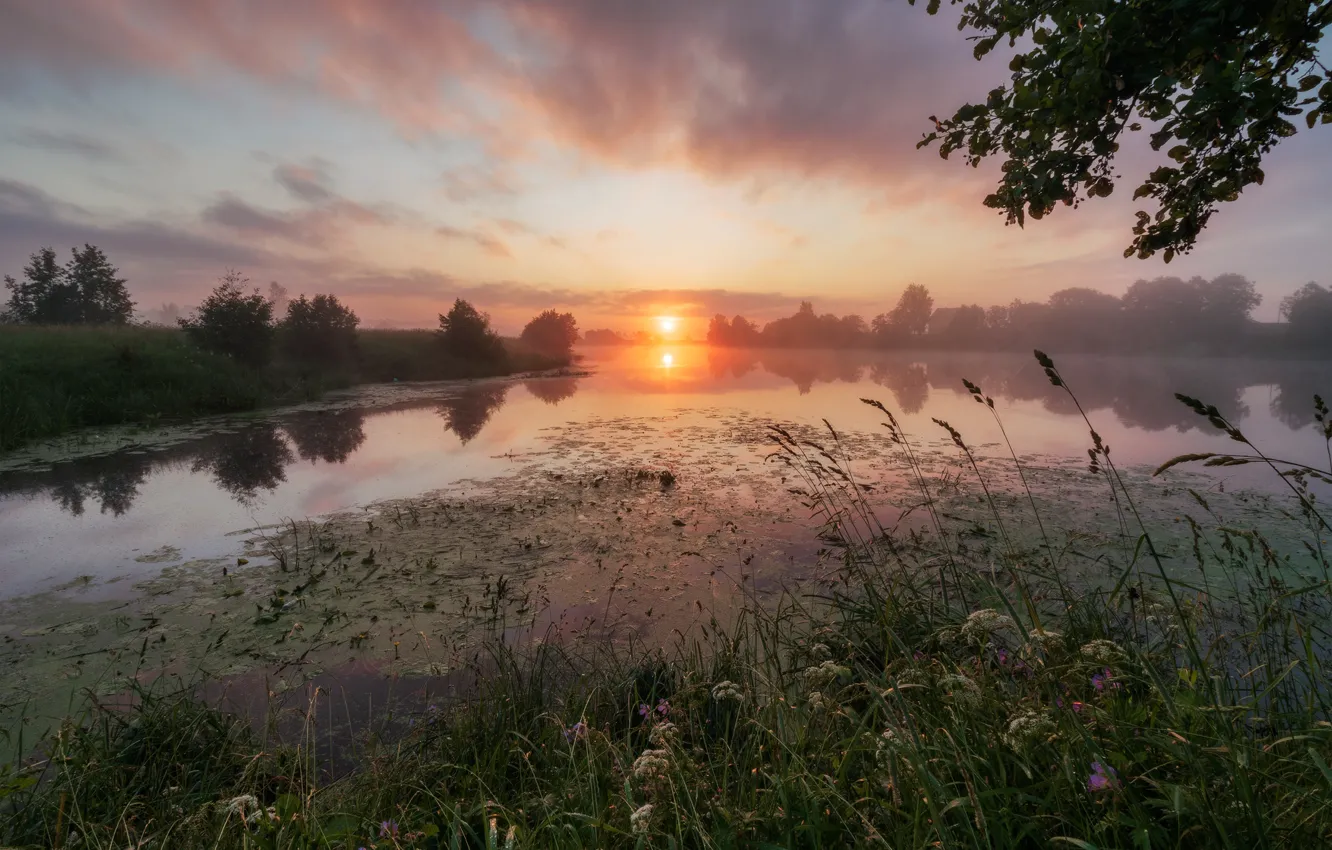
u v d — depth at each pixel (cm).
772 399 1942
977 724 174
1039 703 173
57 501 737
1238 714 158
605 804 194
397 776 238
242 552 567
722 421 1411
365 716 313
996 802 148
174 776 253
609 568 518
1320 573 422
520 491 782
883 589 354
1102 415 1527
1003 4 288
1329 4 202
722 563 526
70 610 446
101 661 374
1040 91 278
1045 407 1703
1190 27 220
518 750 244
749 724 229
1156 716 170
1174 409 1653
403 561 540
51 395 1185
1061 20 258
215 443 1097
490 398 1925
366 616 432
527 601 455
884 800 158
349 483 826
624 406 1733
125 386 1312
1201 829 125
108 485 812
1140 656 172
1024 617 318
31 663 371
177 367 1434
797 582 477
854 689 244
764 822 159
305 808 191
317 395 1792
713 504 714
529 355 3688
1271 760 153
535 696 300
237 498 750
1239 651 271
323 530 629
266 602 458
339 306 2317
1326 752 152
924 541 543
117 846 197
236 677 355
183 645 394
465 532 620
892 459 962
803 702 242
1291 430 1248
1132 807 129
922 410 1630
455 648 382
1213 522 584
